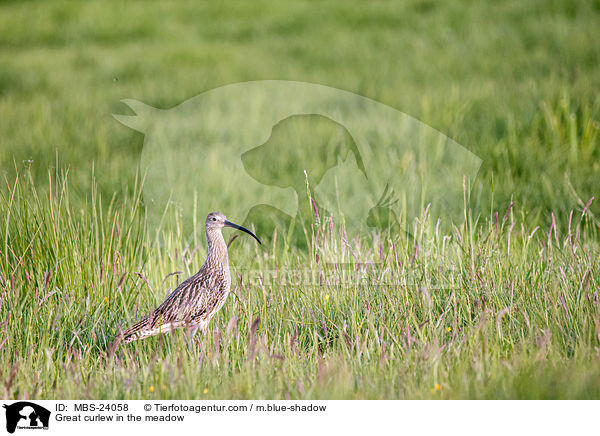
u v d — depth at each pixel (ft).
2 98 108.06
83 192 64.49
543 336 36.29
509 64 107.55
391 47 130.41
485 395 31.40
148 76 118.52
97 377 34.22
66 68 126.31
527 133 72.43
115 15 166.09
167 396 32.48
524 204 57.67
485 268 43.42
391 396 32.19
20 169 69.21
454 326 37.83
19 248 45.55
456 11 145.38
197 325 41.34
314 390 32.40
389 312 40.91
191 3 177.78
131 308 43.86
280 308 41.93
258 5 173.06
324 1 171.63
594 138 67.21
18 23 159.63
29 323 38.63
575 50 106.52
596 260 44.80
